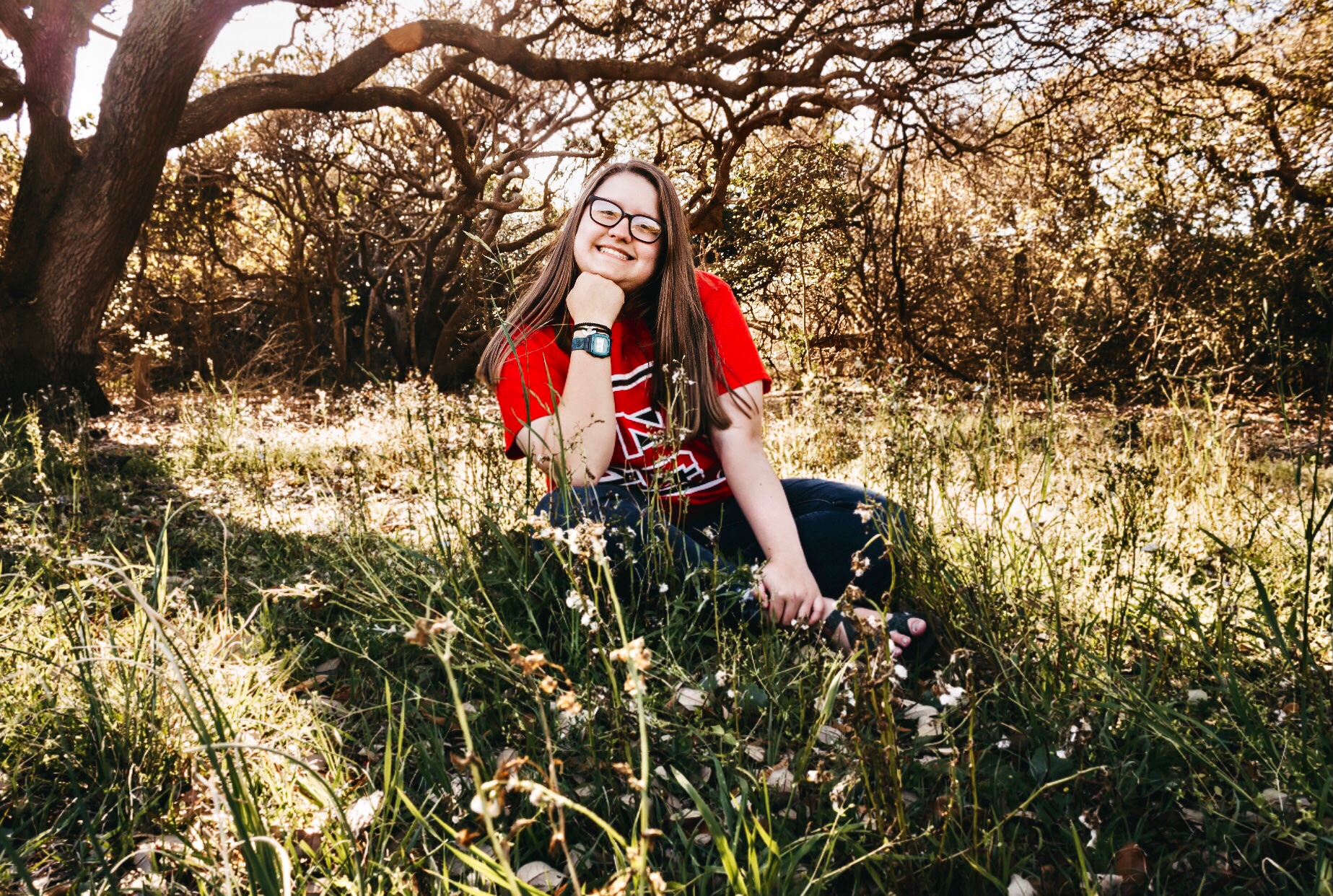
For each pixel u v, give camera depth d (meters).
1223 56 12.00
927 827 1.30
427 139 16.17
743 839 1.34
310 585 2.01
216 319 18.14
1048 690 1.71
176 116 9.00
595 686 1.66
